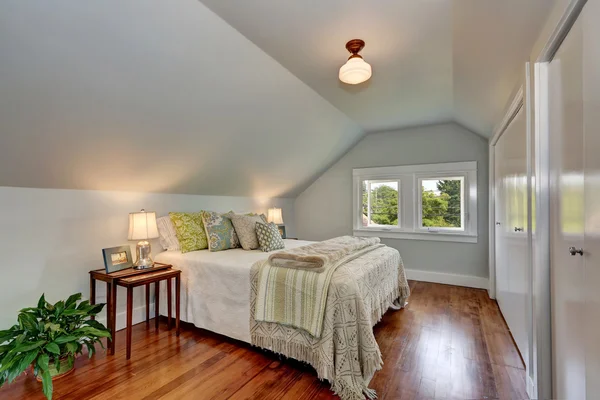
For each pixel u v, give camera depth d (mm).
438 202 3982
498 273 3049
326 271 1933
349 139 4195
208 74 1999
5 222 1979
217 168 3127
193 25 1632
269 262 2160
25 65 1419
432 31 1723
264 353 2117
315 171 4551
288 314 1939
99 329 2062
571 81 1177
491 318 2727
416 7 1511
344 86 2617
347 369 1704
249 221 2979
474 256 3740
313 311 1833
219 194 3680
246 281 2195
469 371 1881
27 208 2076
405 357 2057
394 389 1708
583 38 1043
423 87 2604
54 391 1678
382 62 2137
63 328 1863
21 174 1953
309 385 1755
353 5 1513
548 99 1420
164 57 1736
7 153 1772
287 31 1769
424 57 2047
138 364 1967
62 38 1395
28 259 2080
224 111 2412
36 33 1329
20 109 1594
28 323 1754
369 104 3084
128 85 1785
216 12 1594
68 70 1533
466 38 1685
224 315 2291
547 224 1442
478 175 3711
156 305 2582
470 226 3746
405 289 2986
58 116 1731
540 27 1294
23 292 2053
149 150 2369
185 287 2553
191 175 2979
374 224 4453
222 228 2887
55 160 1991
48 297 2172
